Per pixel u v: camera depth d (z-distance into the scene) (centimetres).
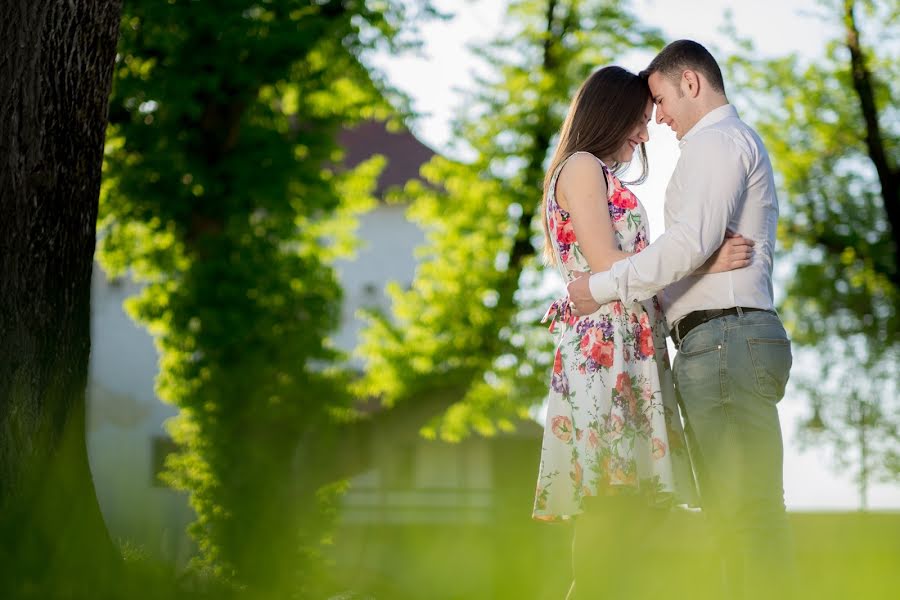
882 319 3100
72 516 617
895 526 2809
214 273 1978
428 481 4169
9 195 627
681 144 541
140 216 1942
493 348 2275
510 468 4153
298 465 2103
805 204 2980
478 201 2295
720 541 507
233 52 1850
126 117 1916
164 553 639
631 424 500
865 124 2775
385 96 2097
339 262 4572
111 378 4353
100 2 644
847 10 2700
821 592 1121
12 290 628
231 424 1969
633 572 502
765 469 497
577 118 539
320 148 2056
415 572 1983
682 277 496
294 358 2022
